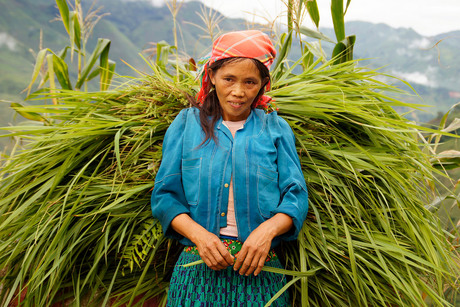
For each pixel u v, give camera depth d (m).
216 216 1.18
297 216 1.15
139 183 1.46
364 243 1.35
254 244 1.08
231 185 1.21
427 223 1.49
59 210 1.40
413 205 1.49
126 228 1.36
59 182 1.49
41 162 1.52
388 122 1.61
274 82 2.03
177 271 1.22
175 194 1.24
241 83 1.19
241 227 1.17
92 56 2.51
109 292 1.29
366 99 1.72
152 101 1.62
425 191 1.62
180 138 1.29
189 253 1.22
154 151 1.54
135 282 1.43
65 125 1.56
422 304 1.30
